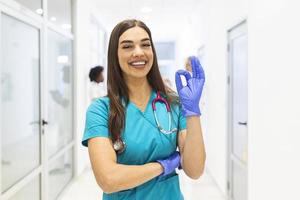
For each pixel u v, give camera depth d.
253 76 2.39
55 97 3.30
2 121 2.08
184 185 3.87
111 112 1.00
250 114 2.47
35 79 2.71
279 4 1.90
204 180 4.07
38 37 2.75
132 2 5.33
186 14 6.34
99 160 0.93
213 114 4.12
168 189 1.05
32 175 2.58
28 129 2.56
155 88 1.13
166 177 1.05
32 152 2.65
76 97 4.06
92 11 5.33
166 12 6.13
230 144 3.35
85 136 1.00
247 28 2.56
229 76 3.34
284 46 1.84
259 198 2.29
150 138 1.01
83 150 4.46
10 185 2.21
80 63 4.25
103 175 0.91
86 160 4.68
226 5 3.37
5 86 2.11
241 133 2.97
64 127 3.69
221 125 3.66
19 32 2.34
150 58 1.04
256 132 2.34
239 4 2.86
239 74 3.02
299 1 1.65
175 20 6.98
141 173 0.94
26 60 2.49
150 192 1.02
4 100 2.10
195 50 5.89
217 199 3.42
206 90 4.67
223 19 3.53
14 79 2.26
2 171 2.08
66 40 3.77
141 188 1.01
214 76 4.07
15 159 2.30
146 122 1.04
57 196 3.36
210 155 4.32
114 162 0.94
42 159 2.81
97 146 0.96
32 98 2.64
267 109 2.12
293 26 1.71
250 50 2.46
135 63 1.01
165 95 1.12
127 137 1.00
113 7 5.66
